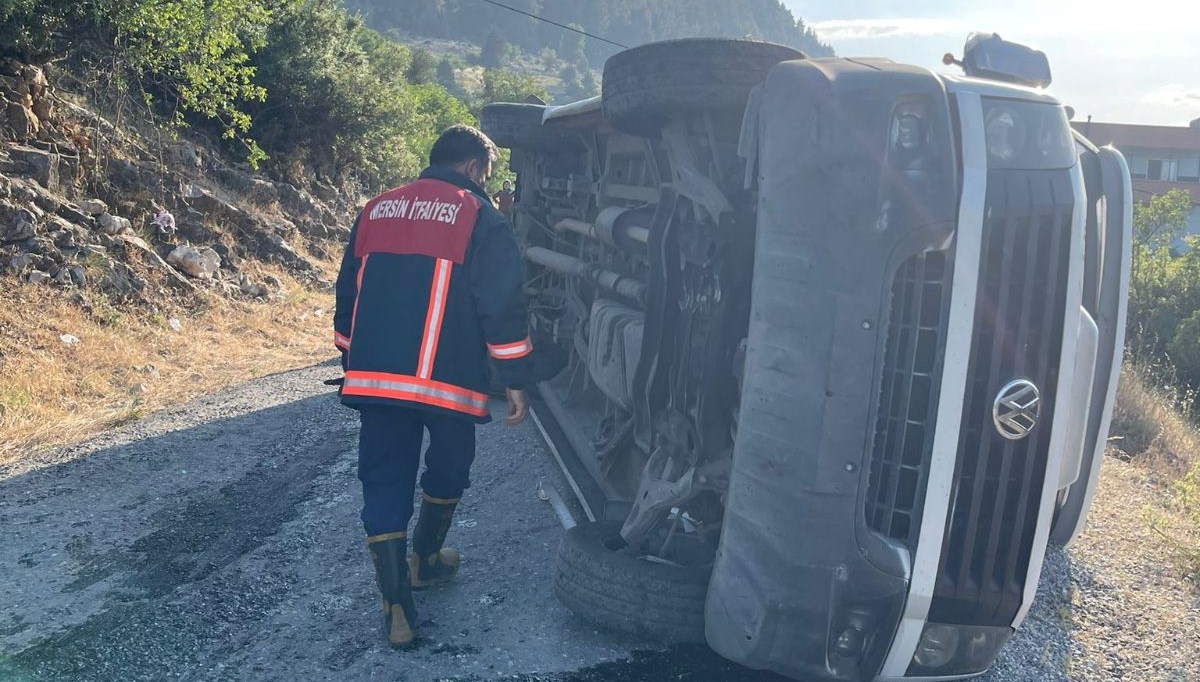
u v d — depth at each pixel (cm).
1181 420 884
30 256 946
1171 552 478
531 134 754
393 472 358
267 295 1281
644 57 368
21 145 1061
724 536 318
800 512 294
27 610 380
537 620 376
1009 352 288
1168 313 1382
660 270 397
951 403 285
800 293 291
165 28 1173
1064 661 362
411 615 352
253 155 1562
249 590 403
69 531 470
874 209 282
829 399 287
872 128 283
